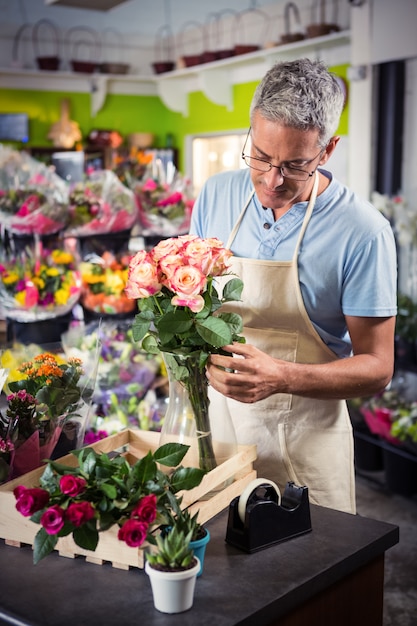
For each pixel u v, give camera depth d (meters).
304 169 1.86
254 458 1.98
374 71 4.78
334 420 2.24
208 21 7.46
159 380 3.79
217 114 7.46
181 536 1.43
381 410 4.42
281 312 2.16
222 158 7.98
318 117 1.79
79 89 7.82
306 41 5.67
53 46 7.80
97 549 1.58
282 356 2.20
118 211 4.55
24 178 4.58
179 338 1.77
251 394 1.86
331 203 2.10
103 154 7.85
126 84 8.15
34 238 4.41
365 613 1.77
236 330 1.82
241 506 1.66
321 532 1.75
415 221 4.47
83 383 2.00
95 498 1.49
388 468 4.43
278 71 1.83
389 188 4.77
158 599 1.41
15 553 1.64
